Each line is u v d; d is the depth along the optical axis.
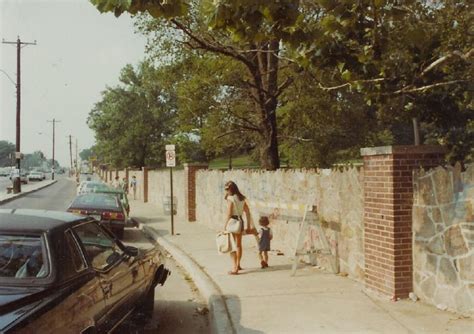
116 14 5.86
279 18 6.64
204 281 9.09
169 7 6.00
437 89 10.05
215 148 21.48
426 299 7.24
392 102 11.20
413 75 9.73
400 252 7.39
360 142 20.89
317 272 9.70
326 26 8.33
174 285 9.73
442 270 6.96
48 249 4.62
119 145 63.88
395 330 6.19
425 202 7.18
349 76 9.36
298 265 10.47
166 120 63.88
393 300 7.37
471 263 6.57
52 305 4.10
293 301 7.61
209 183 18.97
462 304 6.71
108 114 64.38
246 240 14.19
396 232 7.38
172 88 18.83
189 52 16.77
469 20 10.15
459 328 6.19
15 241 4.66
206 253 12.62
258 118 18.09
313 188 10.56
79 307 4.48
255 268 10.25
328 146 21.08
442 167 6.95
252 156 26.09
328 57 9.07
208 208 19.19
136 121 63.41
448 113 10.80
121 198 21.92
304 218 9.56
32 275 4.41
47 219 5.14
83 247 5.12
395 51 9.80
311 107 18.30
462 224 6.68
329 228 9.89
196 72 17.47
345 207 9.28
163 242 15.06
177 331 6.92
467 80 10.12
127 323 6.61
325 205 10.05
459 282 6.73
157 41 16.45
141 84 63.19
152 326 7.08
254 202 12.57
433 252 7.09
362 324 6.45
